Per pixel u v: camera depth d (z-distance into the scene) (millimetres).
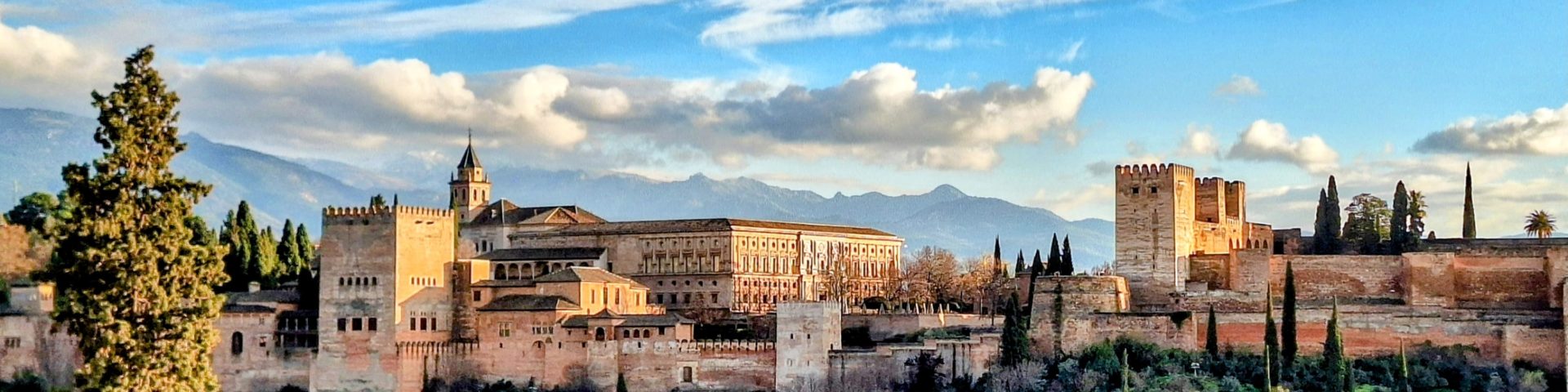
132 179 105625
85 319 105375
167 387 107188
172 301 107188
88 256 103750
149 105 106625
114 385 105375
